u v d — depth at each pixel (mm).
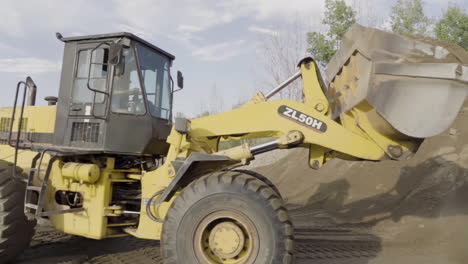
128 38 4215
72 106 4312
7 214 3877
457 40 17266
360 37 3389
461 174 6691
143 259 4289
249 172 4395
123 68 4168
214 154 3422
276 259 2893
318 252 4527
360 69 3357
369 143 3398
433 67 3000
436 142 8062
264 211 2982
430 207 5996
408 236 5070
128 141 4160
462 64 2969
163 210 3764
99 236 3975
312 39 16094
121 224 4133
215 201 3088
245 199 3027
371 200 7047
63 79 4422
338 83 3830
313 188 8906
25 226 4043
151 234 3771
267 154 14422
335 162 9664
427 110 3016
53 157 4020
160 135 4453
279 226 2955
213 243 3082
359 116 3363
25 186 4156
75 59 4379
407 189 6957
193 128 3854
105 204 4090
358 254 4434
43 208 4234
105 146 4023
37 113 4711
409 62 3123
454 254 4242
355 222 6113
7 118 4945
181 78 5074
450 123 2988
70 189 4219
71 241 5055
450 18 17641
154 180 3818
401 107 3035
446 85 2998
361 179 8125
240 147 3574
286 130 3609
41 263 4082
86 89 4277
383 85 3049
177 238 3088
